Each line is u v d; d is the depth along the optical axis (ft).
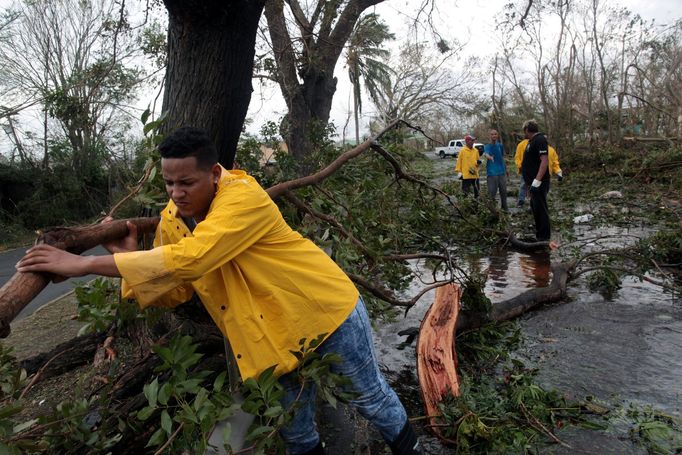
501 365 12.14
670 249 19.39
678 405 9.90
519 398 9.61
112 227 7.02
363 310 7.01
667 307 15.55
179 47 10.76
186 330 10.71
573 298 16.85
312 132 26.55
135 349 11.67
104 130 58.29
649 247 18.95
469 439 8.82
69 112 32.37
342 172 15.70
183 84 10.87
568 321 14.73
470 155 36.60
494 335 13.53
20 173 60.64
